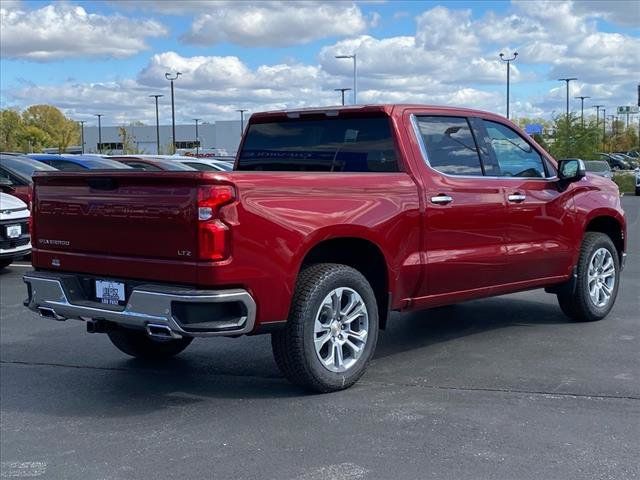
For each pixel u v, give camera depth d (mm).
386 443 4516
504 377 5805
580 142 47469
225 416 5094
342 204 5410
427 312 8391
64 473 4262
